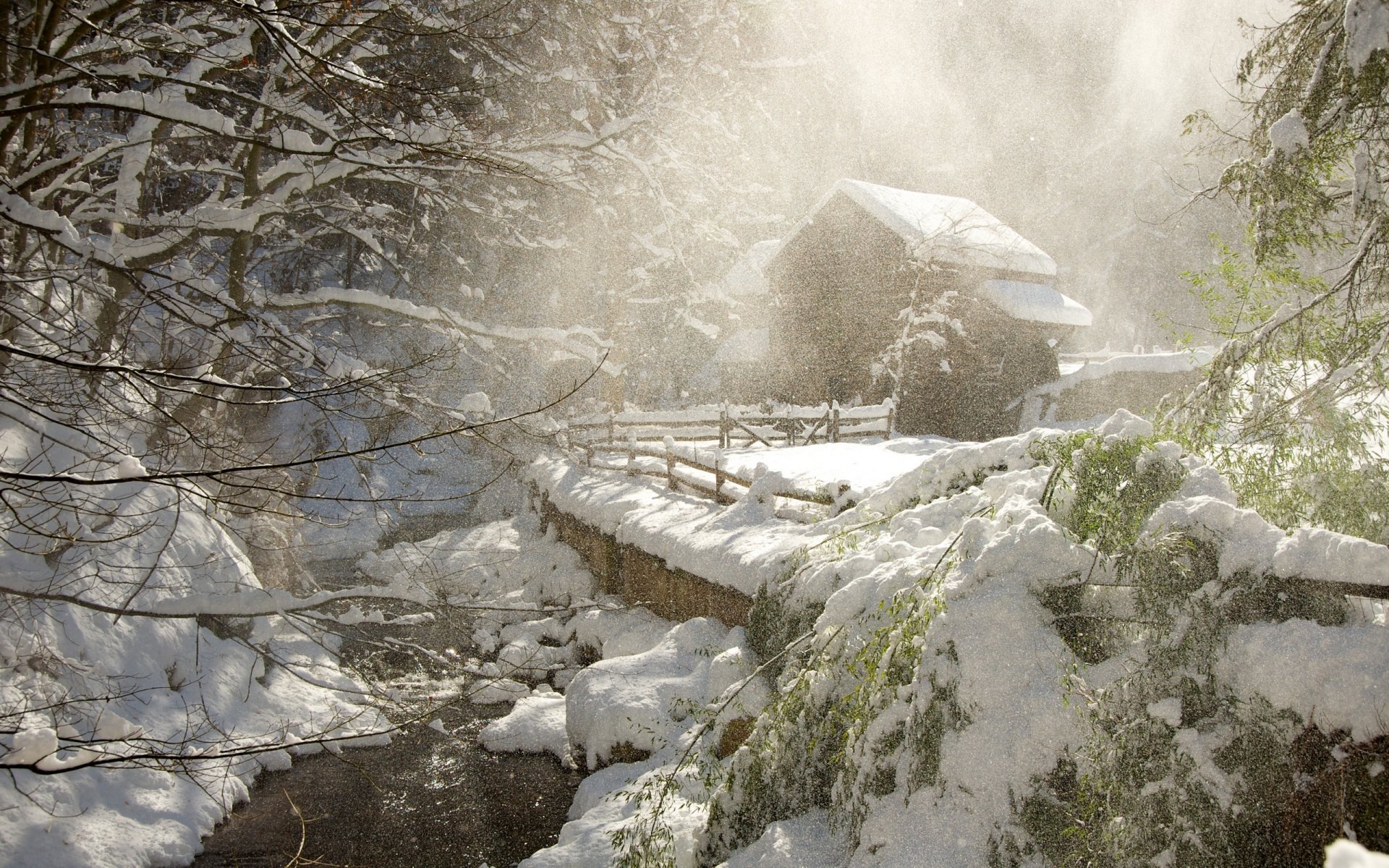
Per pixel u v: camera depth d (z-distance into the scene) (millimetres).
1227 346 5148
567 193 18344
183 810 6453
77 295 7316
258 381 8547
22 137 7902
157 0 7223
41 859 5414
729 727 6027
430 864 6133
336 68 5191
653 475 13344
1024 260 22875
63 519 6824
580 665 10203
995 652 3691
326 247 23641
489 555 15305
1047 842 3408
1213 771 3174
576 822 6039
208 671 7992
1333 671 2971
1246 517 3510
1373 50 4289
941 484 6215
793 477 8992
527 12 15094
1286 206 4879
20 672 6160
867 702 4258
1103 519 3836
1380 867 1212
